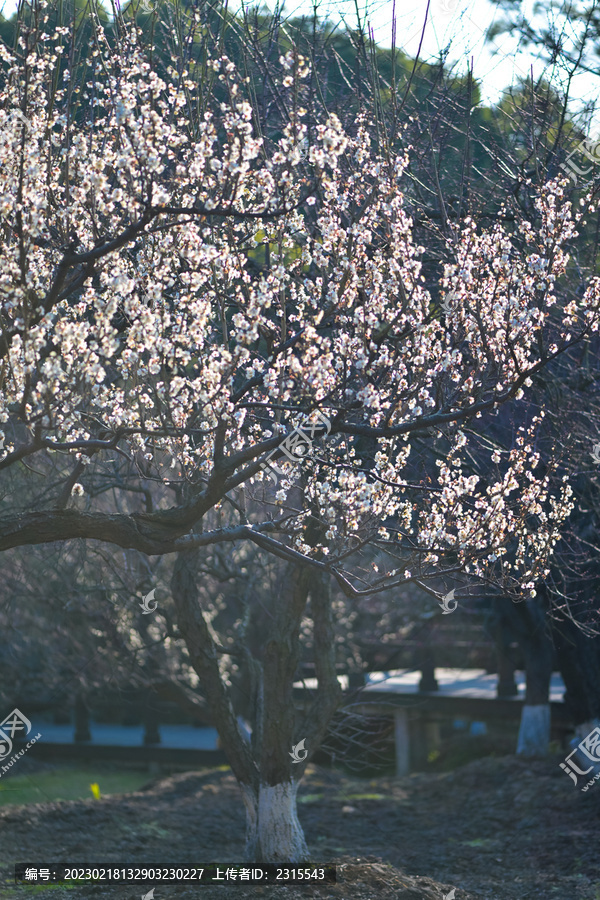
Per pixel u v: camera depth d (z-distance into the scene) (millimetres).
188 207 5859
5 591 13484
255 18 8148
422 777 17281
